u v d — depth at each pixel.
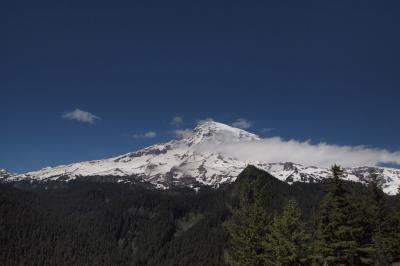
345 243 46.22
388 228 67.25
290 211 46.62
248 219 49.66
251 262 47.72
